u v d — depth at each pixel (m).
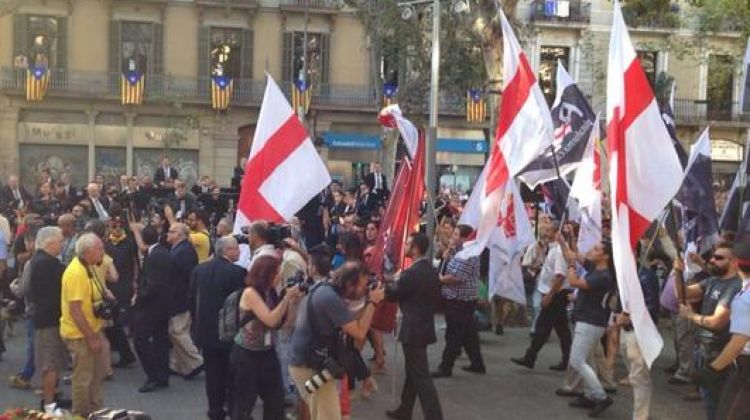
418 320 8.06
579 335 8.94
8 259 12.59
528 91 9.55
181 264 9.66
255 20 37.50
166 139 35.38
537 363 11.50
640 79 7.73
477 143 39.16
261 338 7.05
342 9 37.31
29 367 9.28
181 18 36.72
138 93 35.53
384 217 9.92
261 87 37.59
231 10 37.16
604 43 40.03
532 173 11.60
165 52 36.62
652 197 7.64
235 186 19.55
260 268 7.09
